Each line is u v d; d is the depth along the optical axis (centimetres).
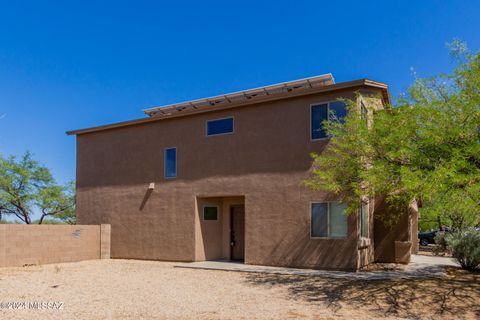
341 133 1220
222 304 949
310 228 1478
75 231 1900
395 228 1700
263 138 1619
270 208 1570
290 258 1506
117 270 1549
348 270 1395
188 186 1792
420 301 984
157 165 1906
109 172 2069
